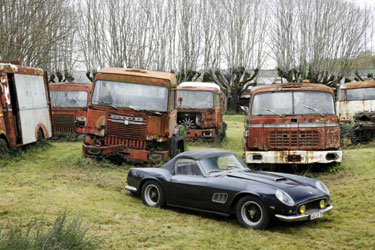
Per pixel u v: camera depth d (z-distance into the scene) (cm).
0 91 1262
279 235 707
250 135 1210
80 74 4547
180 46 3947
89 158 1261
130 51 3406
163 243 665
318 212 747
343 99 2052
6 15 2008
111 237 672
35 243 558
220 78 4559
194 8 4009
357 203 874
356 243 664
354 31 4331
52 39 2295
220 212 784
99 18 3375
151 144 1251
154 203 891
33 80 1487
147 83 1266
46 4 2261
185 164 862
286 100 1209
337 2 4297
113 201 902
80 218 754
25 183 1016
